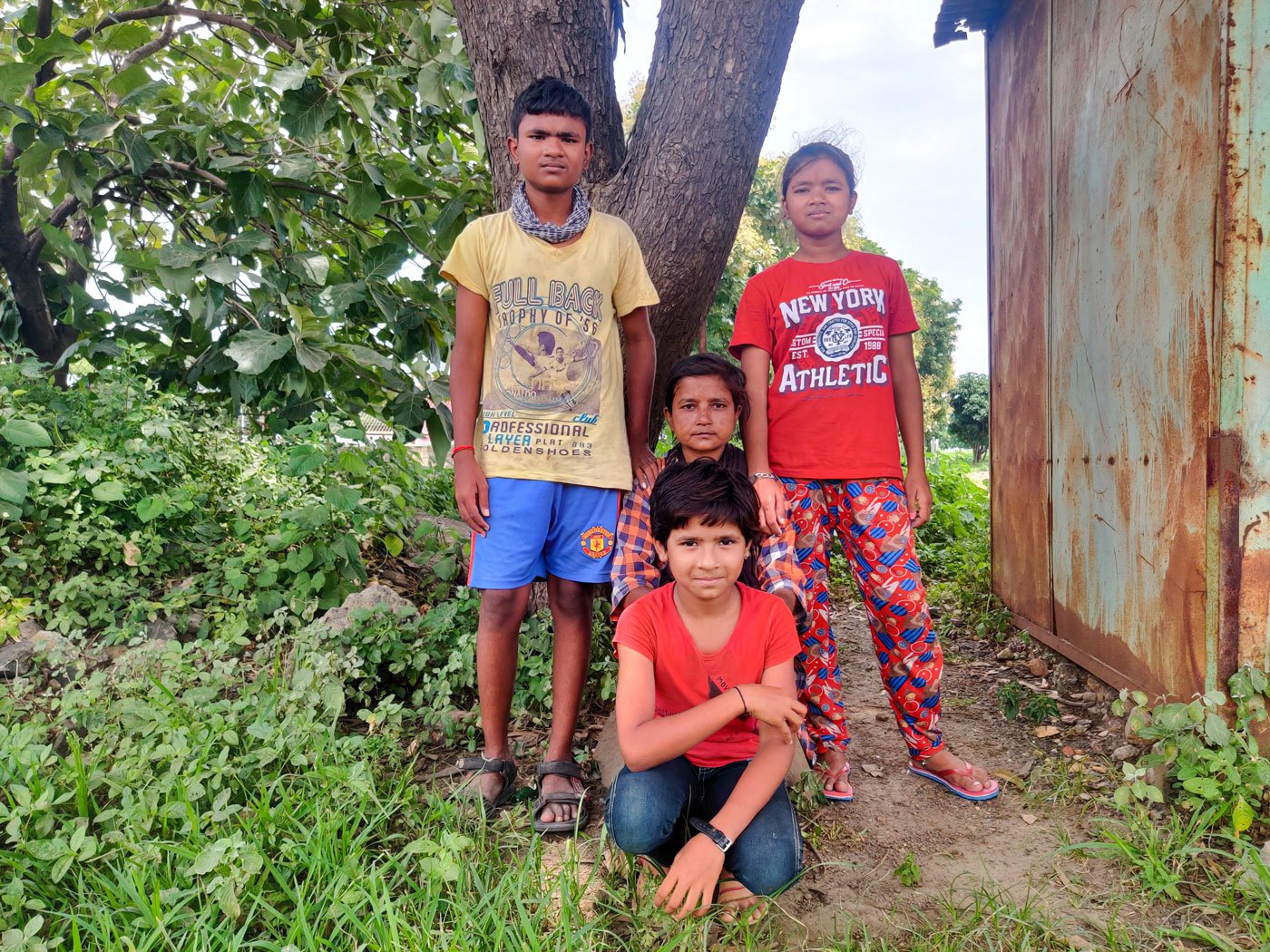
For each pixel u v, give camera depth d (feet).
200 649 9.61
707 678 6.62
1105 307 10.03
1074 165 10.93
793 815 6.41
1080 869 7.02
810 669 8.50
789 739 6.15
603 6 10.24
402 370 14.03
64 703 7.33
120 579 10.37
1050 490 12.03
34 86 14.73
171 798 6.61
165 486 11.77
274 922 5.79
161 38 17.20
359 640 9.67
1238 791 7.12
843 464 8.35
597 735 9.53
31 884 5.75
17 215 15.33
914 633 8.43
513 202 7.84
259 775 7.29
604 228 8.00
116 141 13.38
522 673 9.83
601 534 7.97
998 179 14.49
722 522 6.17
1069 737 9.80
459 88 14.07
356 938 5.65
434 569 12.99
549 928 6.05
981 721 10.61
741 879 6.24
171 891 5.53
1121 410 9.66
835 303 8.39
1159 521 8.80
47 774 6.89
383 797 7.43
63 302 16.74
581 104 7.50
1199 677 8.14
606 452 7.95
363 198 14.10
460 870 6.07
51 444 11.33
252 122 17.83
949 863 7.24
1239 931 6.03
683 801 6.45
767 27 9.30
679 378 7.70
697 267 10.21
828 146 8.46
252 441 14.89
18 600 9.48
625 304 8.20
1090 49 10.38
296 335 12.36
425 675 9.42
